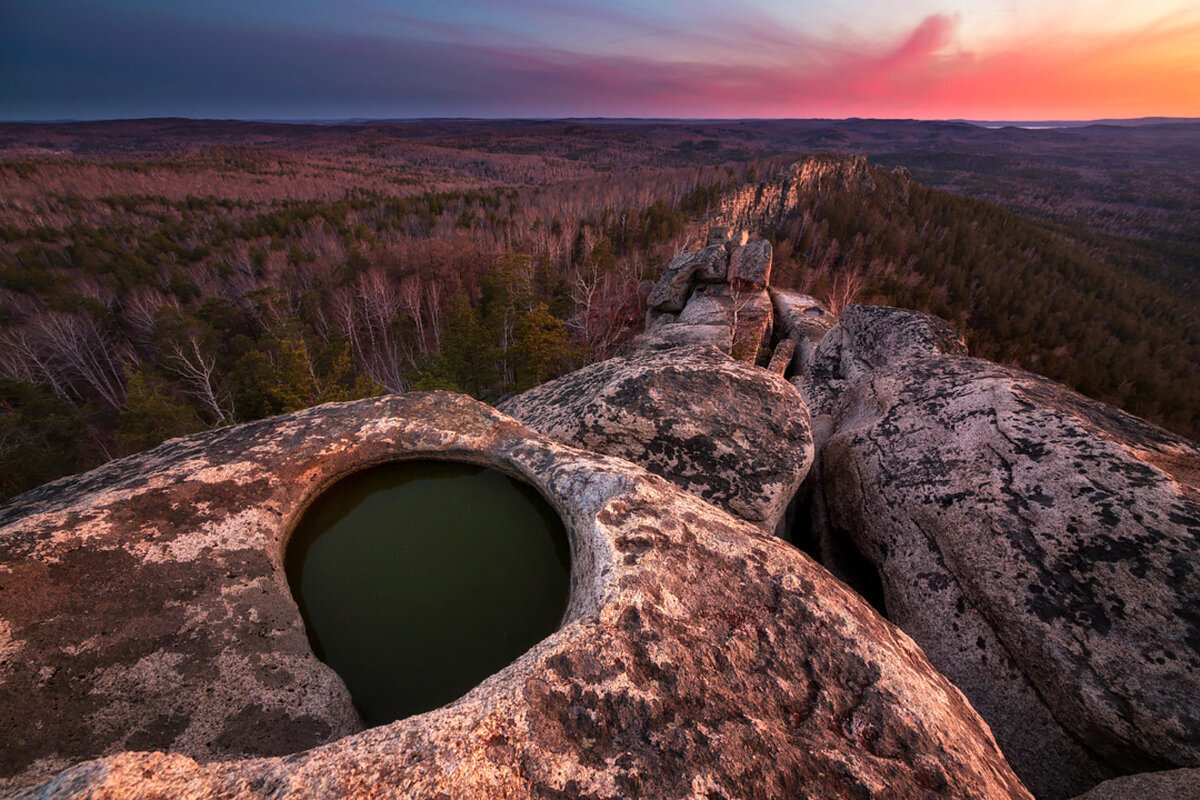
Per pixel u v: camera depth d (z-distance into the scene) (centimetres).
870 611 344
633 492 363
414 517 396
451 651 307
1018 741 424
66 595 280
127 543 313
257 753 250
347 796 187
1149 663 374
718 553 329
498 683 236
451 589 345
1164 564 397
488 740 210
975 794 228
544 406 675
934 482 555
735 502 544
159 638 279
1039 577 440
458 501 410
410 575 355
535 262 5853
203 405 3534
